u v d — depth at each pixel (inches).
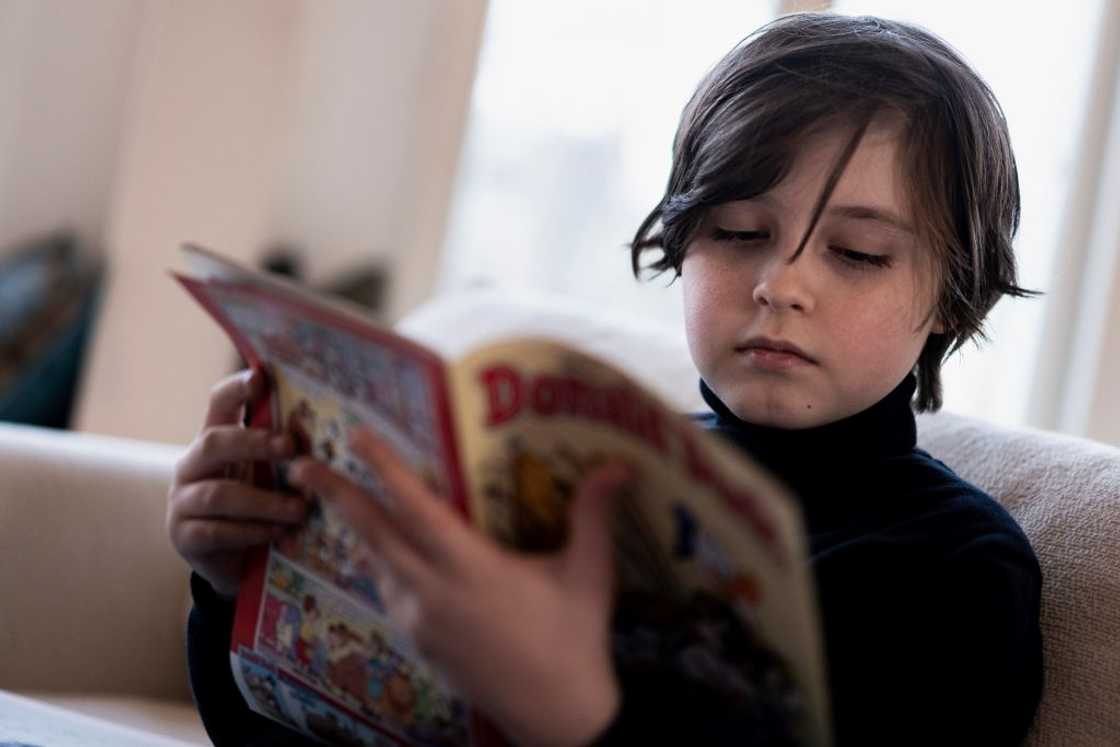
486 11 116.3
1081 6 89.9
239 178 113.9
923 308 40.3
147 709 56.4
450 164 117.6
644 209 114.0
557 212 117.6
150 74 114.0
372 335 28.4
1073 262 87.4
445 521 28.5
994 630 37.4
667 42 112.6
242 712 43.2
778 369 39.4
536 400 28.5
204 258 32.9
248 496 36.6
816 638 27.9
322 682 36.6
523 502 30.0
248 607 38.4
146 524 60.0
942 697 36.4
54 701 54.6
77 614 57.8
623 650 32.2
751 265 40.1
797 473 41.8
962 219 41.2
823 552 39.5
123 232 115.4
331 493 30.6
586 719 29.5
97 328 116.6
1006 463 48.5
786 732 30.3
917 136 39.8
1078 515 44.0
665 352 68.7
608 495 28.8
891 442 42.5
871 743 35.8
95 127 123.3
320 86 115.9
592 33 115.6
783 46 42.5
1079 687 40.4
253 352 36.0
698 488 27.2
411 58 118.8
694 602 29.9
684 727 31.5
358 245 121.4
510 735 31.2
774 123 39.7
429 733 34.9
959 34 93.0
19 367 113.6
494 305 77.6
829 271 39.3
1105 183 86.0
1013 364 90.4
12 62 121.1
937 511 40.4
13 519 56.9
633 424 27.5
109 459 60.6
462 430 28.5
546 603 28.8
